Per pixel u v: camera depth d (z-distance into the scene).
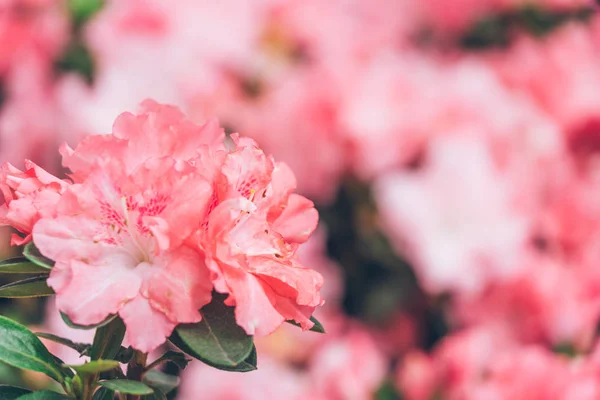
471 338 0.88
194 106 0.96
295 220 0.53
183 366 0.51
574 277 0.92
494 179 0.96
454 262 0.93
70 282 0.48
